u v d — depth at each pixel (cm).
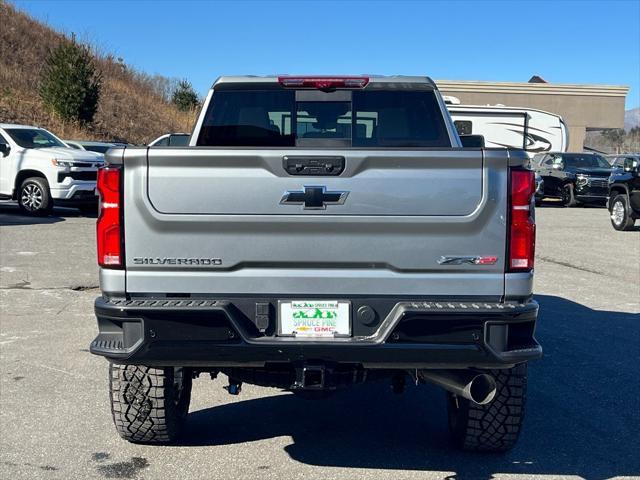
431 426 484
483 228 355
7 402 511
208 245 356
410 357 351
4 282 927
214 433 465
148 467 409
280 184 353
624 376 589
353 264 356
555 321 777
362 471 407
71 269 1016
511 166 355
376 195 352
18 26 3450
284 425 482
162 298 359
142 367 407
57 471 402
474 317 346
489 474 406
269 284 356
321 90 489
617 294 927
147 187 354
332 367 357
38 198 1582
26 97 2856
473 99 3841
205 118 492
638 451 442
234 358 354
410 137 491
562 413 506
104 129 3067
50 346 654
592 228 1719
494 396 375
